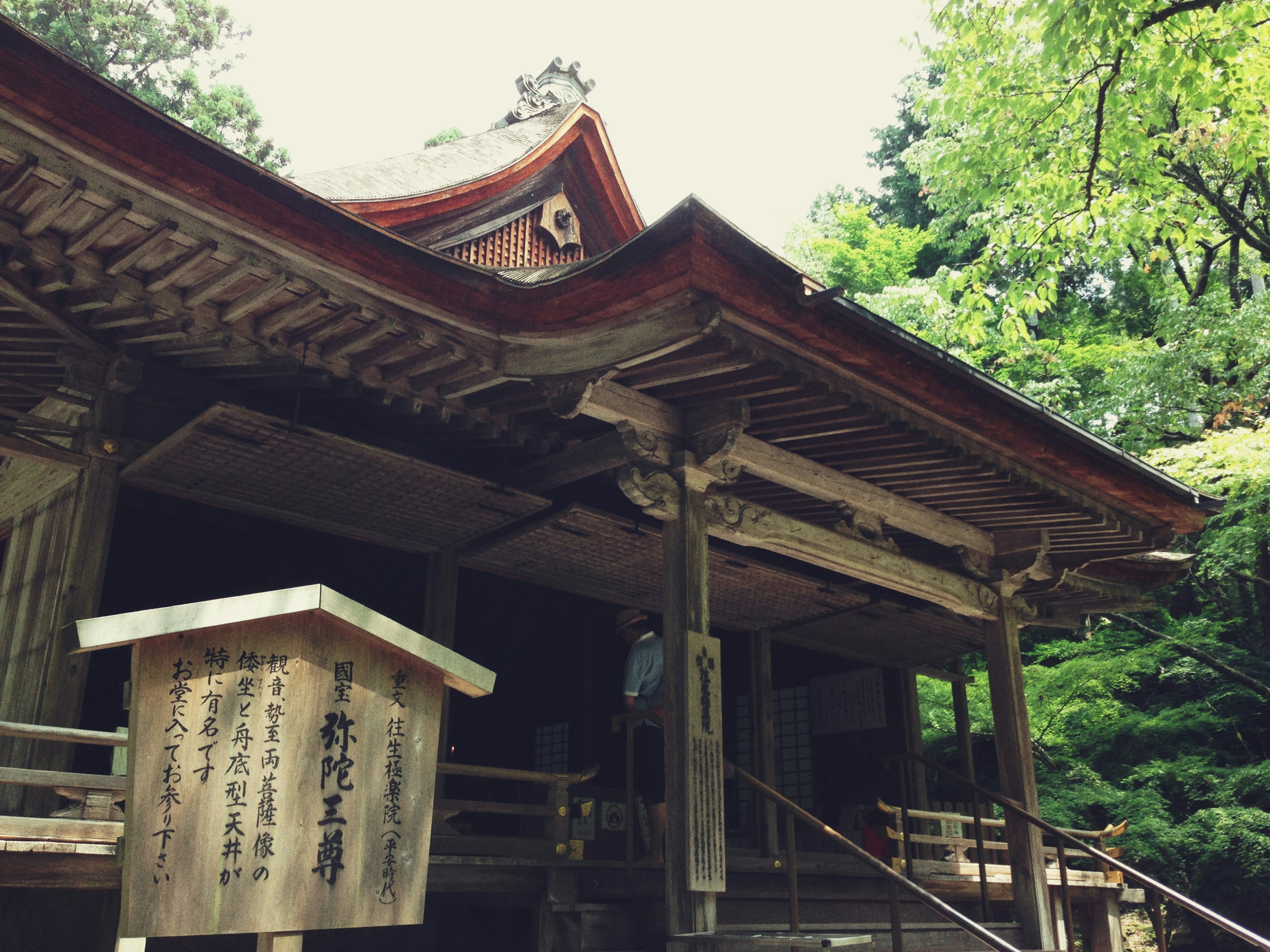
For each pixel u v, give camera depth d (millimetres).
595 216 12148
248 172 4320
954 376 5770
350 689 3281
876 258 19969
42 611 6008
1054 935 7672
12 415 5898
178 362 6309
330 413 6660
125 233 4488
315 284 4805
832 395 5477
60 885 4406
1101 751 15430
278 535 8805
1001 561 8188
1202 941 12695
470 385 5707
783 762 12203
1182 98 13062
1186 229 12891
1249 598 17234
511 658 11312
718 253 4590
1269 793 13234
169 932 2838
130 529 8758
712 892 5234
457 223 10422
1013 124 12016
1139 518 7762
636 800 9789
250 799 3039
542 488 6848
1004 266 17969
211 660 3150
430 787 3436
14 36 3609
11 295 5090
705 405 5859
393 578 9430
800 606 9531
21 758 5672
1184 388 14633
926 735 16469
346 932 6285
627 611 7234
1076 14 8945
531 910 6004
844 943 4781
